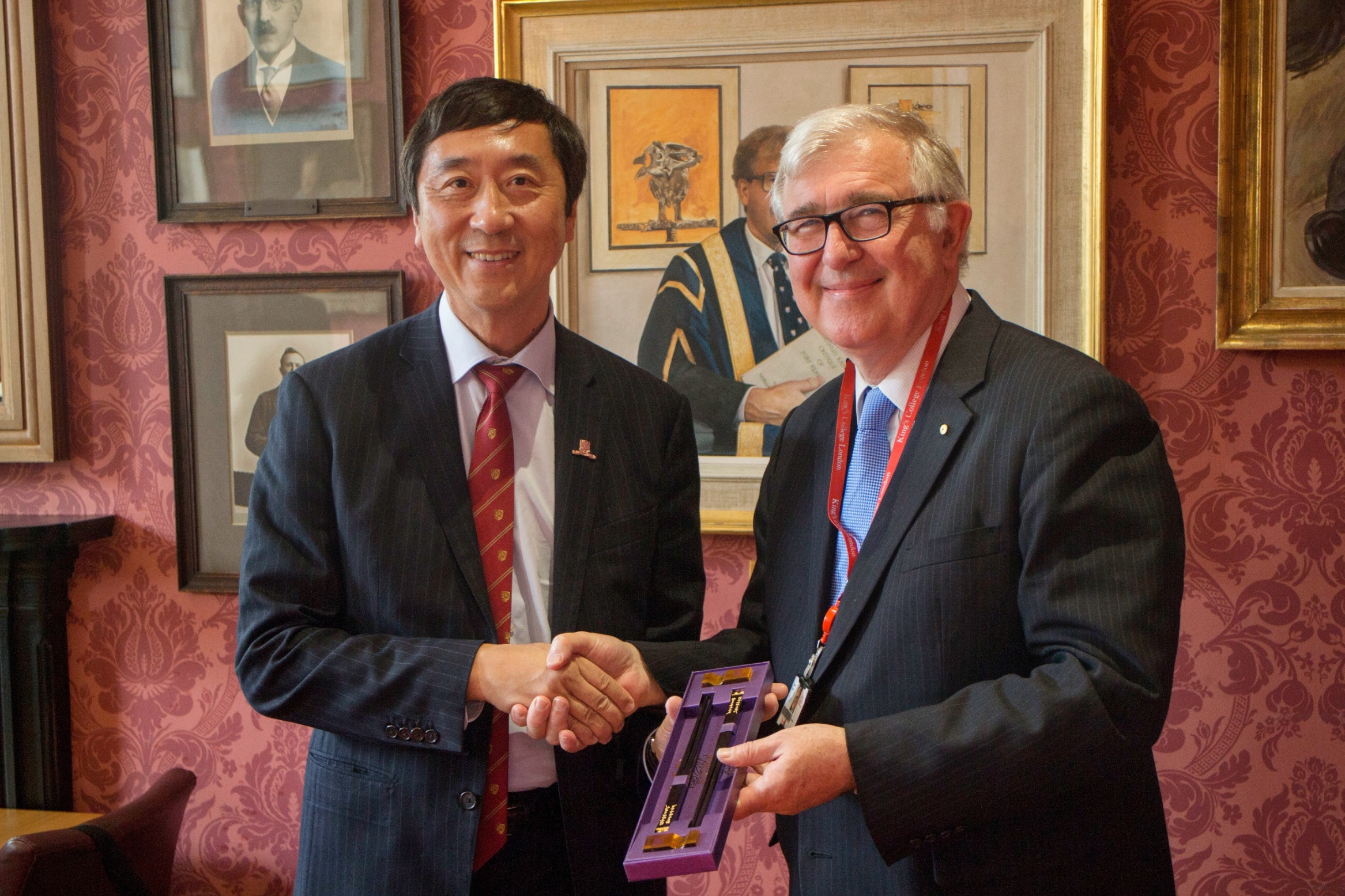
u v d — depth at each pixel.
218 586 2.42
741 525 2.24
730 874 2.28
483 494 1.45
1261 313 2.07
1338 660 2.09
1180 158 2.11
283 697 1.34
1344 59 2.04
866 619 1.25
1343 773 2.09
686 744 1.19
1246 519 2.12
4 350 2.44
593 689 1.28
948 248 1.32
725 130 2.24
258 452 2.40
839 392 1.54
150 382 2.46
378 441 1.43
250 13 2.35
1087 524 1.14
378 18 2.31
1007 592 1.19
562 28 2.26
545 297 1.51
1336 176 2.04
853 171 1.25
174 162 2.40
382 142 2.32
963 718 1.10
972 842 1.15
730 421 2.26
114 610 2.49
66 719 2.48
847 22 2.18
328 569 1.41
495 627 1.39
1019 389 1.22
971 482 1.21
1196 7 2.09
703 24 2.22
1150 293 2.13
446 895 1.32
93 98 2.45
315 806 1.42
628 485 1.51
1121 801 1.21
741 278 2.25
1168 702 1.12
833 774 1.09
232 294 2.39
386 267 2.36
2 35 2.40
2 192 2.41
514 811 1.41
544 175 1.41
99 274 2.47
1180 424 2.13
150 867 2.05
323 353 2.37
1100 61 2.06
